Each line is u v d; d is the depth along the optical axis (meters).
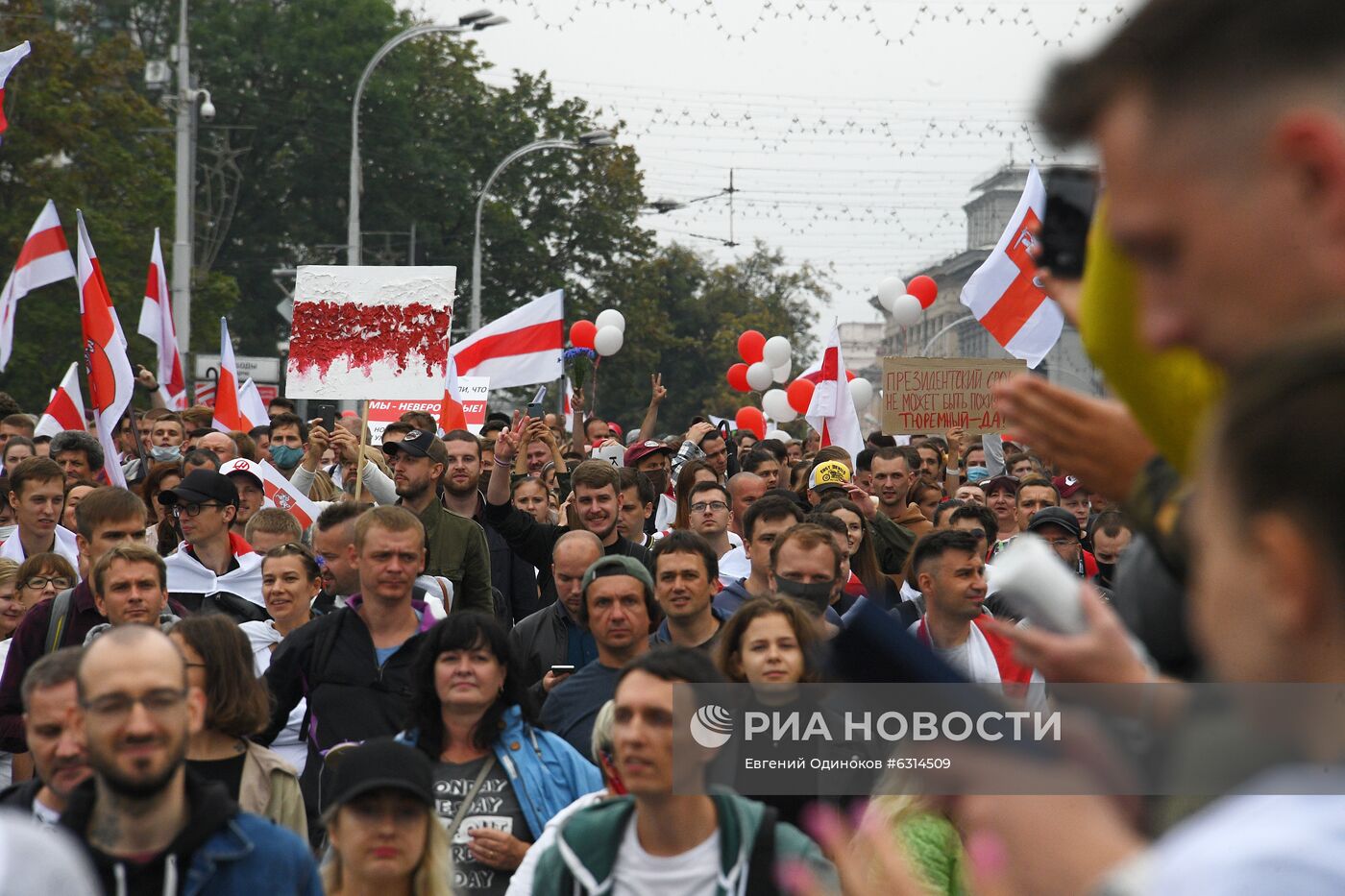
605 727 15.02
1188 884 2.86
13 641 21.30
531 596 29.50
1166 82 2.95
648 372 171.50
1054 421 4.40
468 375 52.94
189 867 11.75
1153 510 4.17
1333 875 2.72
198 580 25.17
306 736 20.11
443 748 16.70
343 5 157.12
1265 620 2.75
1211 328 3.01
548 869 12.48
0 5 106.25
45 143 107.88
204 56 157.38
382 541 19.73
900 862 4.48
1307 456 2.62
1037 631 3.86
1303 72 2.84
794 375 196.25
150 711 11.59
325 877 13.62
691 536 20.58
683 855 12.09
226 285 130.25
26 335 110.38
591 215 163.38
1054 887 3.27
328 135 156.38
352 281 34.50
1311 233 2.87
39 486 27.97
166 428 40.06
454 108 162.00
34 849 6.16
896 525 31.66
